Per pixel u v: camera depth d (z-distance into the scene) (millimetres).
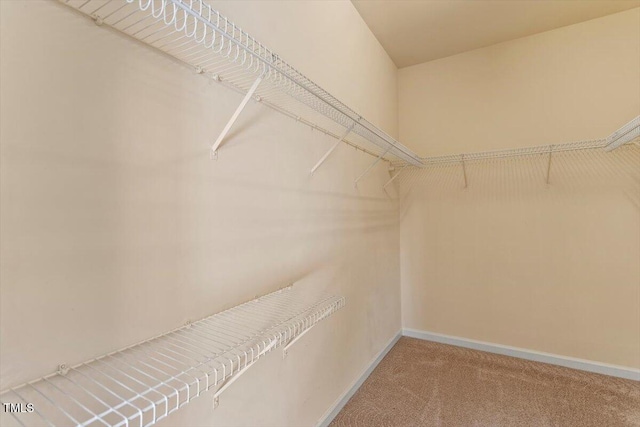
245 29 1105
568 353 2291
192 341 877
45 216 601
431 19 2225
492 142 2562
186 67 900
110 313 704
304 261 1465
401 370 2227
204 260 949
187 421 861
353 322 1968
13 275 560
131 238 751
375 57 2424
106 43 706
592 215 2219
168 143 846
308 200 1507
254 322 1005
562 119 2316
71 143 641
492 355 2484
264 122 1218
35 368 583
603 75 2191
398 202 2922
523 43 2455
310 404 1490
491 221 2562
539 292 2391
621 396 1886
